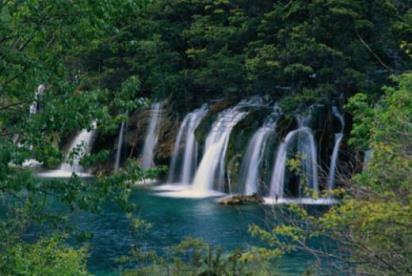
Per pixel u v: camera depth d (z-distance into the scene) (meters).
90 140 49.94
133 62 50.28
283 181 38.09
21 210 15.22
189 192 40.66
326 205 26.72
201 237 26.61
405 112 16.70
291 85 43.34
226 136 42.41
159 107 50.28
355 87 40.62
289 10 43.34
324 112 39.84
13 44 14.15
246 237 26.28
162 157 46.78
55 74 14.09
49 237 18.84
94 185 13.60
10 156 11.97
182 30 51.66
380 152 10.88
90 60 51.91
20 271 14.38
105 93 13.88
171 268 15.38
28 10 13.71
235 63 44.75
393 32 40.09
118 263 22.67
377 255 9.44
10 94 14.34
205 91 49.56
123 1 13.70
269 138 39.72
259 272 13.98
